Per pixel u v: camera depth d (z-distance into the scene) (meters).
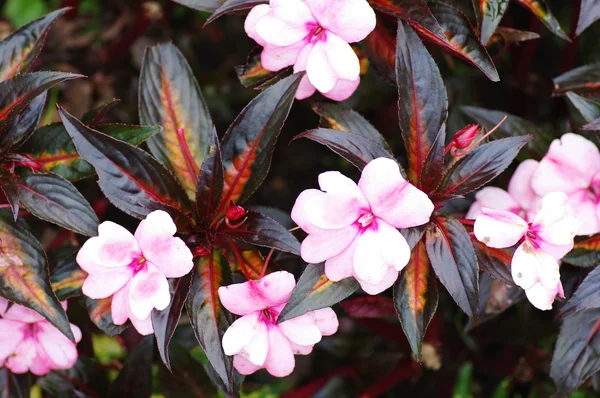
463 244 0.61
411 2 0.64
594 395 0.79
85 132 0.61
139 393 0.72
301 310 0.60
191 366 0.73
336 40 0.62
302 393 0.81
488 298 0.69
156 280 0.60
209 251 0.62
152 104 0.67
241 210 0.62
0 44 0.66
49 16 0.66
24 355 0.66
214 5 0.67
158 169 0.62
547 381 0.79
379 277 0.59
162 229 0.59
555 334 0.79
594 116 0.66
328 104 0.67
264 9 0.63
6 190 0.62
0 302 0.66
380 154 0.62
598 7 0.66
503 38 0.71
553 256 0.61
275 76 0.66
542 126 0.82
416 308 0.62
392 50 0.68
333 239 0.59
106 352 0.80
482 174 0.62
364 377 0.82
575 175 0.66
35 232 0.77
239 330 0.60
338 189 0.59
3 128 0.63
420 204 0.59
